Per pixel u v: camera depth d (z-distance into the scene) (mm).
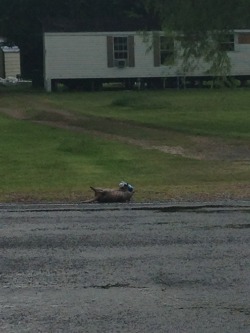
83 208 12336
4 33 55812
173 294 7000
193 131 26125
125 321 6242
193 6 26203
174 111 34062
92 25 49281
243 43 49312
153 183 15898
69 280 7512
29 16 54844
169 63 29219
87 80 49719
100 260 8367
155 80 50562
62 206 12594
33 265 8141
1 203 13047
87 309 6574
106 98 42000
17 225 10648
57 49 48438
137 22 49781
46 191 14523
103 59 48938
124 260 8359
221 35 26984
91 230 10234
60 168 18125
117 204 12820
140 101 38219
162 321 6238
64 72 48656
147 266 8070
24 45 56125
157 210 12102
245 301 6766
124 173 17453
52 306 6664
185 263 8188
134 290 7145
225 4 25703
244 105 36719
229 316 6359
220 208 12297
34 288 7230
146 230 10227
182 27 26609
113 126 27828
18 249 8977
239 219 11117
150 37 44406
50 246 9148
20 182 15938
